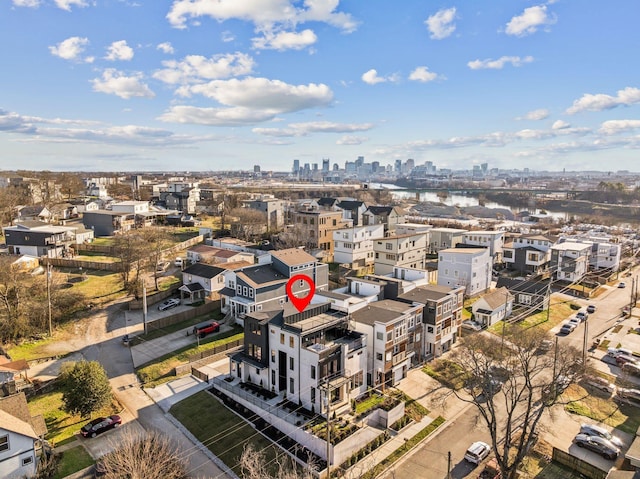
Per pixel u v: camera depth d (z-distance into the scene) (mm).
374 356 37250
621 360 43875
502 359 39844
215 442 31031
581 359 39875
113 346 45719
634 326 53844
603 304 62281
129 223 91000
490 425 27594
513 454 30297
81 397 32844
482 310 52844
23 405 29094
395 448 31047
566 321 55688
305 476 26453
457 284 63469
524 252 76625
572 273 71000
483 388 30391
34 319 47812
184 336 47500
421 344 42969
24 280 53156
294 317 35594
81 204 104250
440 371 41188
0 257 62656
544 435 32531
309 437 29859
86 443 30750
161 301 57281
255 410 33969
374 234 77250
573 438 32312
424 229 89688
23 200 107438
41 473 26875
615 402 37219
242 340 46062
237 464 28875
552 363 35031
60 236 70875
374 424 33375
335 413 32875
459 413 35531
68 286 59281
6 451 25797
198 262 67750
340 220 83250
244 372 38500
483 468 28812
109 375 40344
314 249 77062
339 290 48469
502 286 64500
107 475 24766
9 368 37219
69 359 43000
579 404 36594
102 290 59000
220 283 57125
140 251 59938
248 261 65250
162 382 39219
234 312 51219
